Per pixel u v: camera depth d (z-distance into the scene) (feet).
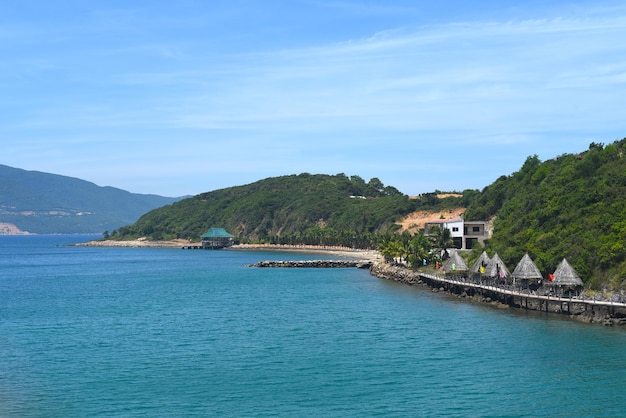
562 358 209.15
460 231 483.10
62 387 184.34
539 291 303.68
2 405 169.07
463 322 276.41
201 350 228.84
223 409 164.96
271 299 377.30
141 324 286.25
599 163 404.16
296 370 200.03
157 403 169.89
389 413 161.27
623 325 255.70
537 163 547.90
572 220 348.79
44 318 307.99
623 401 168.55
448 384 184.03
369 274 565.12
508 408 164.45
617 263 289.53
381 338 246.06
